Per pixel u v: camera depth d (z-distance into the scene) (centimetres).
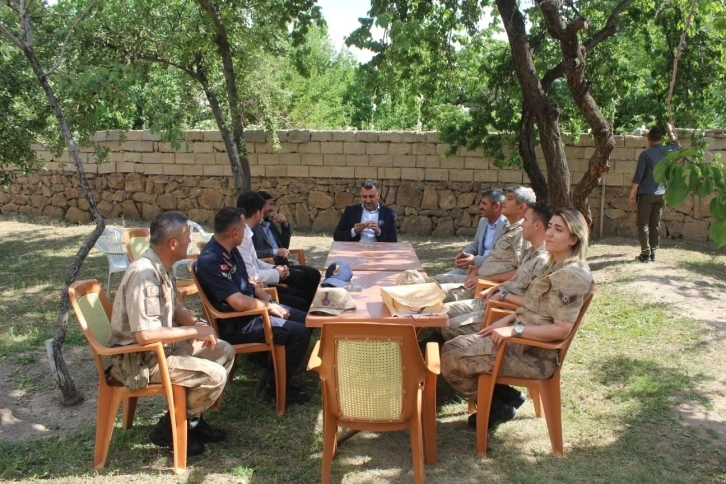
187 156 1174
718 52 778
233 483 332
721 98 860
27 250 984
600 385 454
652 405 418
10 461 351
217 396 353
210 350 379
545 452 362
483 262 508
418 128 1180
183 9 854
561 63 786
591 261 873
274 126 1087
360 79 645
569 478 333
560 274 345
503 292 422
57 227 1197
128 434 386
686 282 739
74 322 612
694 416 404
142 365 340
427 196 1091
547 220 408
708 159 938
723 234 241
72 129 738
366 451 367
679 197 246
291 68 1417
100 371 344
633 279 753
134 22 832
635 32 900
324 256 924
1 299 697
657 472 339
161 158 1190
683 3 747
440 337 504
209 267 411
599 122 731
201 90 987
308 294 578
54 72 490
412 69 831
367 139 1093
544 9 646
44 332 574
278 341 412
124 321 343
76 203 1266
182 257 364
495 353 353
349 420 319
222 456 361
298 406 429
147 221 1218
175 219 356
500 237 500
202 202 1181
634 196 838
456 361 361
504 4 689
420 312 361
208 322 448
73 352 528
